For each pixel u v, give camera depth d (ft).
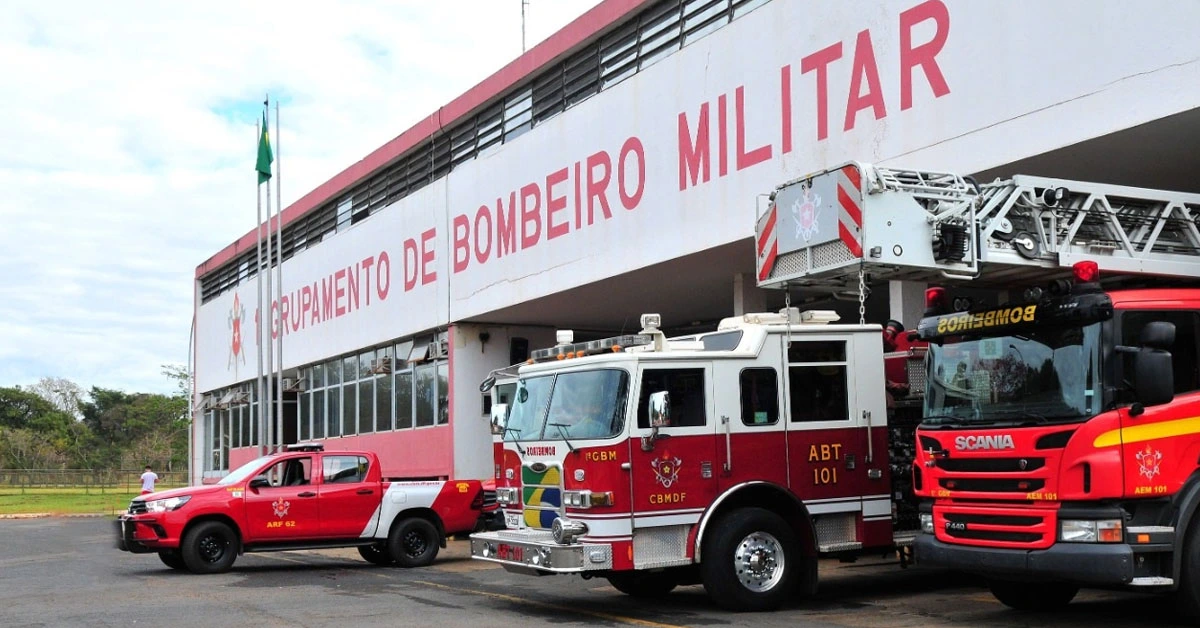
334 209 109.29
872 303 68.54
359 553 65.41
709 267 60.23
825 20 48.32
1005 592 34.99
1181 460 28.22
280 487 54.85
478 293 79.20
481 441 84.17
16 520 122.11
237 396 135.64
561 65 70.44
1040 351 29.81
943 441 31.83
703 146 55.57
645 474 34.32
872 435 37.55
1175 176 43.32
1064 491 28.14
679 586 43.24
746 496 36.04
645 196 59.98
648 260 59.52
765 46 51.72
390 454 96.32
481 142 80.59
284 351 119.85
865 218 30.50
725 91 54.19
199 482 153.38
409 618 36.06
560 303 74.02
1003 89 40.47
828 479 36.73
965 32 41.96
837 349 37.63
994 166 40.75
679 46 58.90
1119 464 27.45
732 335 36.91
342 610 38.58
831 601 37.68
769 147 51.16
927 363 33.45
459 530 57.82
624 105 61.98
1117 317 28.45
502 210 75.97
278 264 100.78
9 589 47.98
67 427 304.09
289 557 65.10
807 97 49.11
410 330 90.22
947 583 42.04
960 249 30.89
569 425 35.76
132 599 43.16
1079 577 27.61
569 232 67.41
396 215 93.45
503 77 75.87
